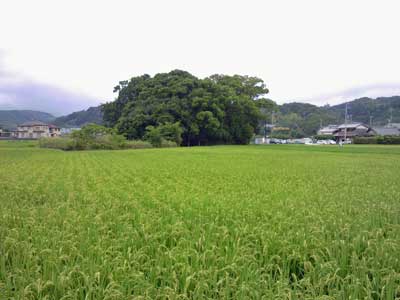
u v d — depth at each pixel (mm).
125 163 18844
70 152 32219
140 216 5703
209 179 11547
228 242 4375
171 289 3029
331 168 16031
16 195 7977
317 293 3250
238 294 3045
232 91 60375
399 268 3674
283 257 3984
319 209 6504
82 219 5516
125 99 61688
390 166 17125
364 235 4652
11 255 3920
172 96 54906
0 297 2955
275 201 7379
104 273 3396
